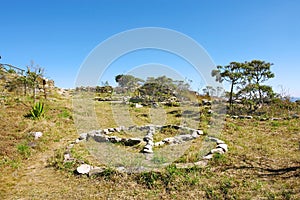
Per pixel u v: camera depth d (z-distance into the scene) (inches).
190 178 172.6
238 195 147.6
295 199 140.9
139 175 177.2
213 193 151.9
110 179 177.0
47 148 260.7
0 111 383.2
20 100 489.4
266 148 249.1
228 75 553.3
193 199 147.4
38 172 197.3
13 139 270.1
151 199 149.0
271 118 436.1
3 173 193.2
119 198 151.7
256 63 565.3
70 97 728.3
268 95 546.6
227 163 204.8
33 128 315.6
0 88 582.9
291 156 221.9
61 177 186.4
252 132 332.8
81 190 163.9
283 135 309.0
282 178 171.9
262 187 158.1
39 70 578.6
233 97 577.6
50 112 431.8
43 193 160.9
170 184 165.6
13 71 717.3
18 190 165.6
